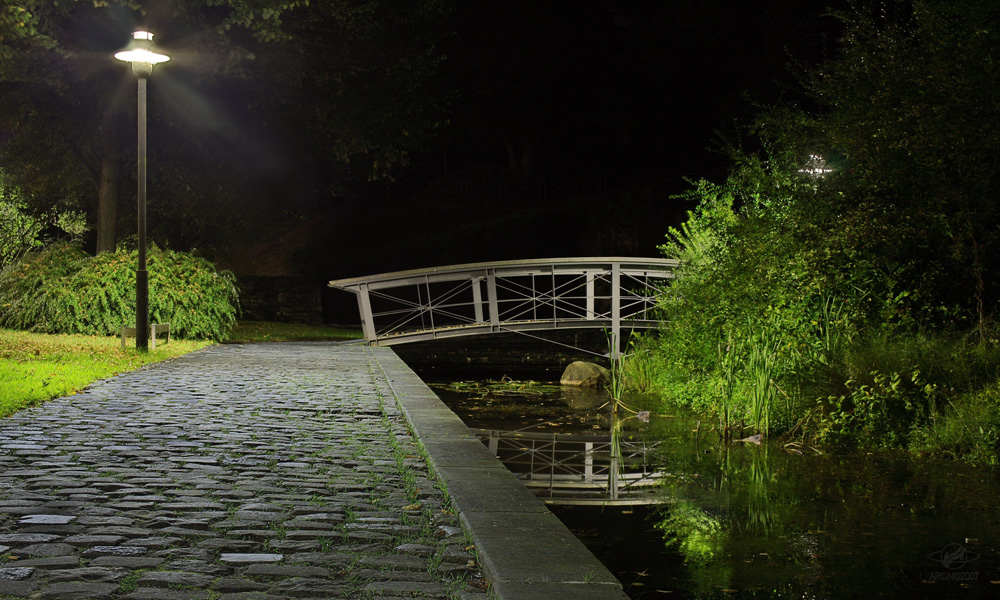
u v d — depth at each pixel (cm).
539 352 2256
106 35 1727
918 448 789
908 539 498
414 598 325
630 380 1408
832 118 1011
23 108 1867
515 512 449
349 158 2488
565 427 980
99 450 606
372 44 2245
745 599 397
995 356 827
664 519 548
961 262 925
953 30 912
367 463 591
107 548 376
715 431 933
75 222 2708
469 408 1155
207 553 374
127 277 1798
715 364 1076
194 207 2403
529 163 4228
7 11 1376
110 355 1340
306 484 518
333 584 338
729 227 1047
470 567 367
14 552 368
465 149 4612
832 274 927
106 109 1858
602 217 3556
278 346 1831
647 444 854
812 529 523
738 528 525
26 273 1900
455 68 3578
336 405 888
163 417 770
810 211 953
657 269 1892
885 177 935
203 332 1898
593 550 477
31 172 2262
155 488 495
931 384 812
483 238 3603
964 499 600
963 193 888
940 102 885
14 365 1080
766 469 715
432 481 537
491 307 1909
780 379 938
